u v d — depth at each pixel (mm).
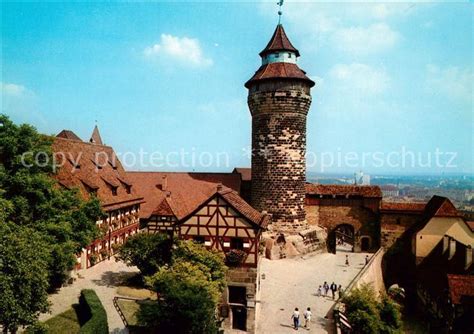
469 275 30812
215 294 20297
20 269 15992
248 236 23984
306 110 43719
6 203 18938
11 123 23000
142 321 18891
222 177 51281
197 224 24547
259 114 43438
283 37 44250
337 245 62969
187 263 21328
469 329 26562
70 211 24984
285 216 42781
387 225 46844
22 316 15906
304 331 23828
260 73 43969
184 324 18188
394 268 46312
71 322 21859
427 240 41406
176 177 51125
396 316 24844
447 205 41500
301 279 34844
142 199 45281
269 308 27562
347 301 25375
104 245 36125
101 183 37625
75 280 29281
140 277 30016
